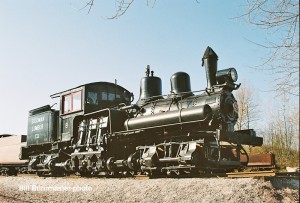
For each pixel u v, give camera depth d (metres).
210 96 11.55
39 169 16.42
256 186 8.12
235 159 11.93
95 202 8.70
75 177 14.13
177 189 8.80
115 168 12.81
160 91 13.67
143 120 12.21
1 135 24.81
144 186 9.60
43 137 16.64
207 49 12.17
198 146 10.82
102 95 15.05
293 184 9.34
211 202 7.55
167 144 11.52
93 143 13.62
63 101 15.63
